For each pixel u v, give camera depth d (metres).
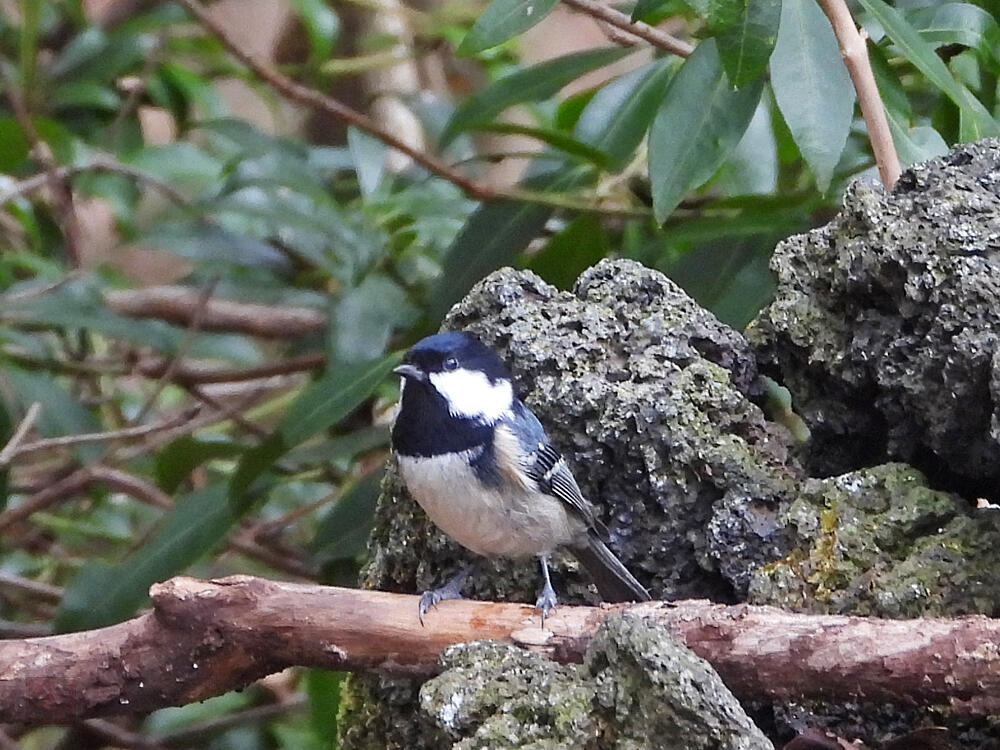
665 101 6.74
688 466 6.03
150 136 17.55
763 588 5.61
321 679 9.02
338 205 9.89
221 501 8.27
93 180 11.34
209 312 11.84
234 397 13.23
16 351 11.19
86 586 7.93
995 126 6.70
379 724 6.37
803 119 6.11
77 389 12.54
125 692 5.59
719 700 4.49
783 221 7.68
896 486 5.65
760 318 6.47
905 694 4.71
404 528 6.82
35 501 10.36
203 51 13.18
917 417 5.71
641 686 4.57
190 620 5.41
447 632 5.36
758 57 5.92
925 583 5.32
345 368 7.66
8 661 5.61
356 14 14.28
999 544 5.35
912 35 6.45
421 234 10.14
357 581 8.96
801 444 6.37
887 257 5.58
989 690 4.55
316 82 13.18
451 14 13.35
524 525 6.24
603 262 6.71
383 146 10.25
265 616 5.41
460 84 15.39
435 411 6.18
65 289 10.14
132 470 12.39
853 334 5.95
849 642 4.73
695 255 7.95
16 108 10.45
